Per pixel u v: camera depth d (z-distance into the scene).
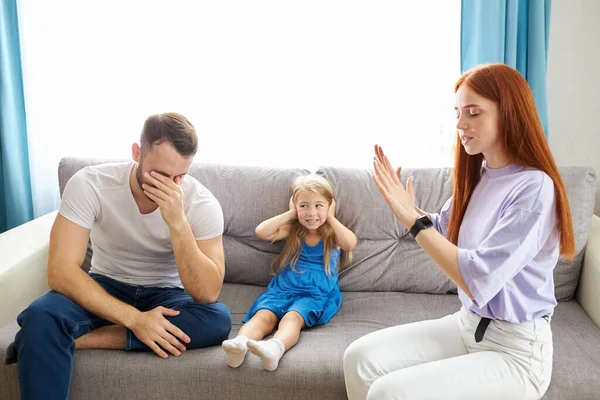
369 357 1.67
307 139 2.82
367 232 2.34
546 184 1.52
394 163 2.81
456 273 1.52
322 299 2.17
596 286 2.07
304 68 2.73
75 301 1.80
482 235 1.60
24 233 2.29
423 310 2.17
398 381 1.52
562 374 1.71
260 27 2.70
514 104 1.53
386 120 2.76
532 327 1.58
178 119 1.79
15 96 2.75
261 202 2.37
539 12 2.47
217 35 2.73
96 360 1.79
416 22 2.63
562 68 2.70
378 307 2.20
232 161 2.87
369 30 2.66
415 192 2.34
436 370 1.53
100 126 2.84
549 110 2.75
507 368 1.54
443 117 2.73
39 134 2.81
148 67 2.78
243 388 1.77
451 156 2.75
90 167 1.97
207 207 1.97
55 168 2.87
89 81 2.79
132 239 1.95
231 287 2.38
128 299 1.99
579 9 2.62
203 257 1.88
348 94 2.74
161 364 1.79
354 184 2.36
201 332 1.85
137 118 2.83
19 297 2.06
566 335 1.95
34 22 2.71
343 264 2.34
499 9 2.47
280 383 1.76
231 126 2.83
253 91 2.78
